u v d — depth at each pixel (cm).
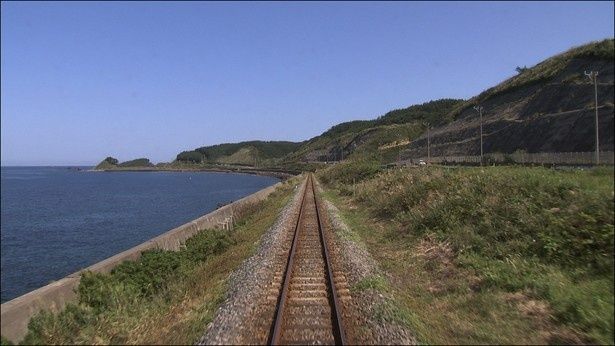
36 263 3153
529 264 1097
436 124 8825
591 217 1087
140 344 816
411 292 1128
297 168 16800
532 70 5403
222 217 2661
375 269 1306
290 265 1337
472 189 1678
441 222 1633
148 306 1041
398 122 15038
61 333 823
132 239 3931
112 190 10744
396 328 834
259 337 830
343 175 5547
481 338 812
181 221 4912
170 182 14300
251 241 1961
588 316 812
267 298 1057
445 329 870
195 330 864
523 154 2969
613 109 2008
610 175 1234
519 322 862
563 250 1081
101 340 823
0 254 3447
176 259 1410
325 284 1178
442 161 5144
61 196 9250
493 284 1065
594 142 1962
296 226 2180
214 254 1780
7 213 6272
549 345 769
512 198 1427
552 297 912
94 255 3362
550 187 1349
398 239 1756
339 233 1938
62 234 4325
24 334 793
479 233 1403
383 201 2525
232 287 1134
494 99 6044
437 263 1329
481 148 4481
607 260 977
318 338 823
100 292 997
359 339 811
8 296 2409
